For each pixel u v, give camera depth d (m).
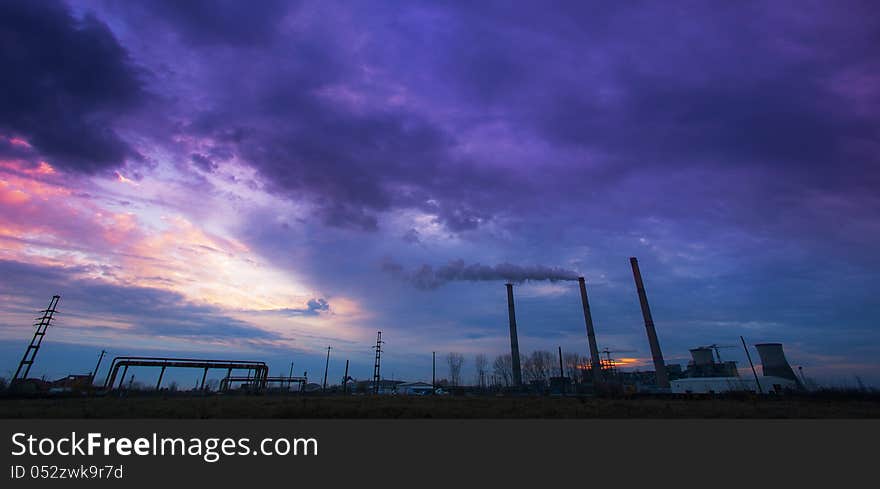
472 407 32.28
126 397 49.09
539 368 107.88
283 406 30.98
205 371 63.00
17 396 43.94
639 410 30.69
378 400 43.28
